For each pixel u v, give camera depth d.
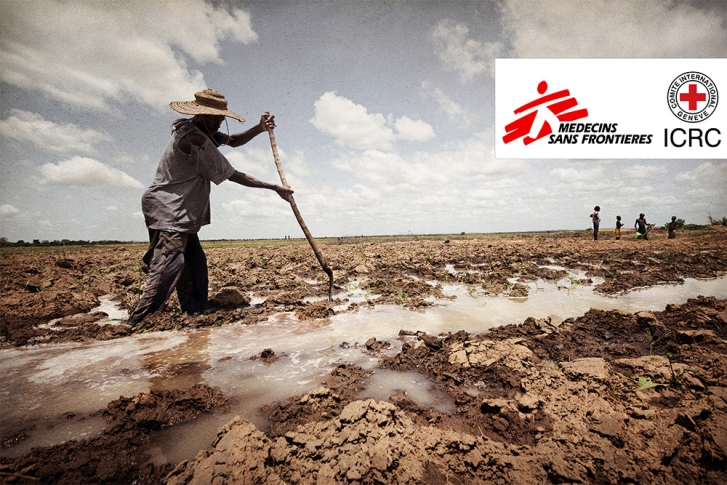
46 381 2.88
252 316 4.66
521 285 6.53
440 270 8.31
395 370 3.05
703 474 1.76
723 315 3.73
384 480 1.73
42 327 4.36
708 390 2.38
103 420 2.34
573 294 5.76
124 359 3.32
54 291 5.51
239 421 2.11
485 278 7.02
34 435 2.18
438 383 2.81
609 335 3.67
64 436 2.17
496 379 2.78
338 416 2.30
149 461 1.96
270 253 13.03
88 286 6.58
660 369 2.66
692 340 3.21
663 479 1.74
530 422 2.19
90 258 11.25
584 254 10.62
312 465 1.83
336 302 5.41
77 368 3.12
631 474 1.75
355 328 4.18
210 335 4.00
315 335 3.96
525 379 2.65
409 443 1.99
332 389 2.68
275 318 4.66
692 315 3.89
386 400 2.54
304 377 2.93
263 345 3.67
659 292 5.71
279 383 2.82
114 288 6.73
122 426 2.22
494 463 1.86
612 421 2.13
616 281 6.47
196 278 4.82
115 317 4.81
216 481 1.69
